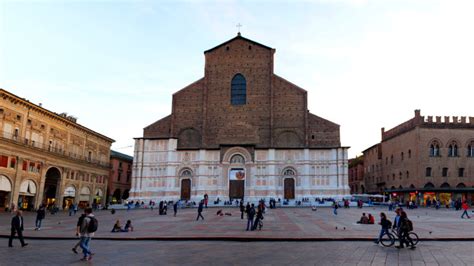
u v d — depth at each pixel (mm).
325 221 35938
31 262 15891
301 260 16062
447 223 32969
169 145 78062
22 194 58562
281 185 75062
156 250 19219
